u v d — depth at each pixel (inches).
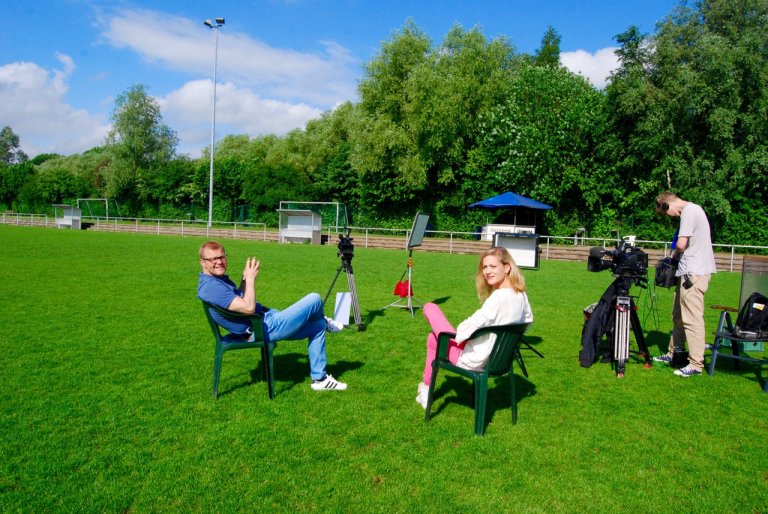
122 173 1835.6
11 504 111.0
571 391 191.3
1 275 442.9
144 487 118.8
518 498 120.0
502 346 150.6
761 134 821.9
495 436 150.6
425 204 1210.0
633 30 871.1
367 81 1221.1
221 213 1593.3
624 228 960.9
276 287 425.7
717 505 120.0
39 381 184.7
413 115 1107.9
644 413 171.5
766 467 137.5
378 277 506.9
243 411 162.1
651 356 241.3
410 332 275.4
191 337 249.8
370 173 1219.9
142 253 681.0
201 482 121.6
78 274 461.4
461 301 382.3
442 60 1151.6
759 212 856.9
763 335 205.6
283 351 230.5
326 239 1054.4
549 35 1849.2
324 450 138.5
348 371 206.2
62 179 1984.5
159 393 175.3
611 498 121.5
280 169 1446.9
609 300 219.5
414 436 148.9
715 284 532.7
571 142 978.7
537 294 428.8
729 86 787.4
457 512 114.0
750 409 177.0
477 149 1095.6
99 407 162.4
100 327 267.1
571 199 1028.5
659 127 832.9
